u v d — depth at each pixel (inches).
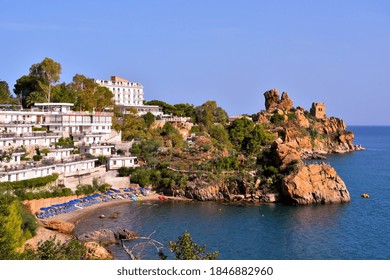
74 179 5767.7
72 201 5378.9
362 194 6688.0
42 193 5034.5
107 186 6215.6
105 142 7116.1
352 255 3996.1
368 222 5118.1
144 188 6387.8
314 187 6102.4
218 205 5910.4
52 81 7819.9
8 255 2231.8
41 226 4365.2
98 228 4611.2
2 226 2711.6
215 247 4156.0
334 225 4982.8
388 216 5408.5
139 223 4899.1
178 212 5467.5
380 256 3976.4
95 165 6520.7
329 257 3929.6
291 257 3912.4
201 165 6742.1
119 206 5654.5
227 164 6737.2
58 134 6565.0
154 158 6914.4
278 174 6373.0
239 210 5639.8
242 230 4734.3
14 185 4702.3
